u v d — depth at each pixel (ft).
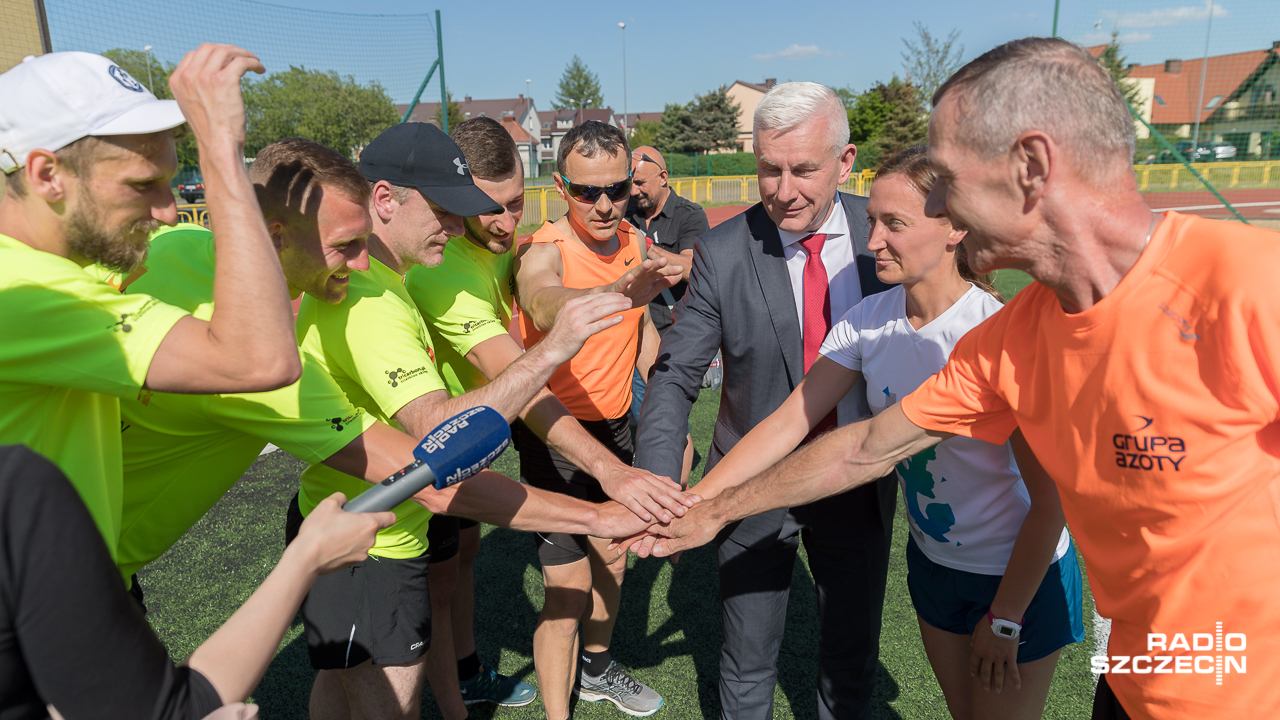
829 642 6.95
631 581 11.22
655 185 16.38
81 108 3.35
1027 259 3.54
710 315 7.13
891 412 4.97
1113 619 4.21
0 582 2.37
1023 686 5.83
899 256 5.33
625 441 9.27
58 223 3.55
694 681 8.91
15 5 19.60
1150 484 3.61
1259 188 72.90
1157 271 3.30
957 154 3.42
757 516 6.61
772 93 6.34
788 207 6.48
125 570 5.22
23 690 2.56
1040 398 4.04
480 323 6.77
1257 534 3.44
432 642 7.78
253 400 4.70
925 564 6.25
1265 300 3.01
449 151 6.11
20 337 3.37
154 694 2.65
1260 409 3.19
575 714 8.45
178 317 3.68
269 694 8.50
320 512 3.45
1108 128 3.17
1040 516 5.12
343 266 5.03
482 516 5.39
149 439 4.83
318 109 40.98
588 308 5.20
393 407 5.30
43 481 2.45
